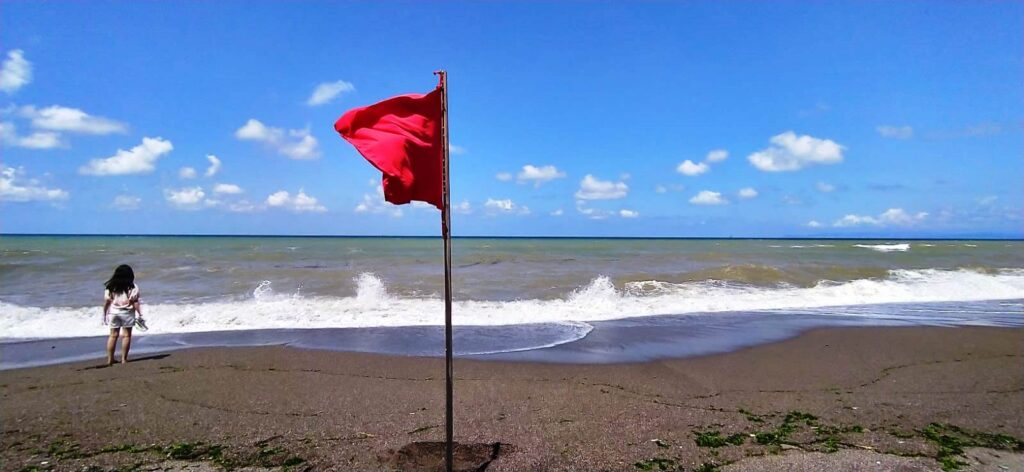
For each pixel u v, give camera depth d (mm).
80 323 11414
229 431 5352
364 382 7250
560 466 4539
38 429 5406
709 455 4781
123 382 7207
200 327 11398
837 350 9422
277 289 16188
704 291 16656
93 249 38625
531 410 6039
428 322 12062
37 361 8578
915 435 5277
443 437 5168
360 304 13750
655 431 5363
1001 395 6723
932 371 7984
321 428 5434
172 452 4828
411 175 3727
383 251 39906
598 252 40781
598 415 5859
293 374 7672
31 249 38000
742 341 10211
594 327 11664
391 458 4664
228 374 7641
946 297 16281
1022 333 10852
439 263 26203
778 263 26906
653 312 13531
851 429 5445
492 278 19234
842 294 16391
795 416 5863
